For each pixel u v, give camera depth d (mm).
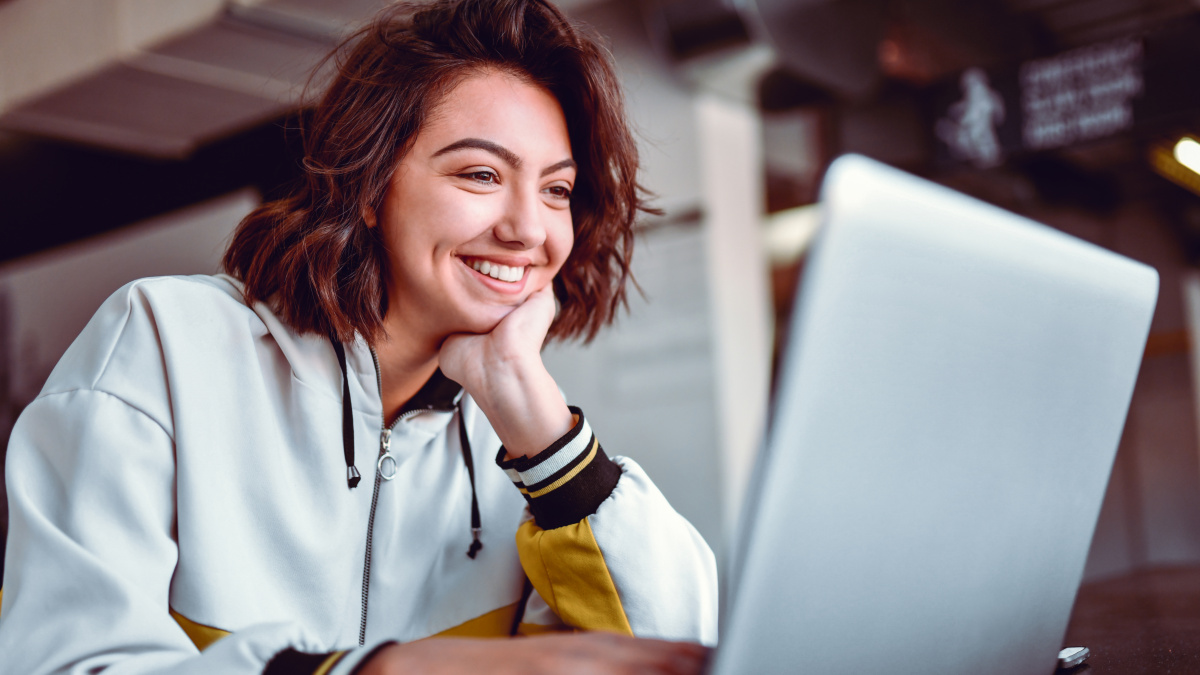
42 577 691
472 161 912
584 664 531
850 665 478
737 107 4047
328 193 934
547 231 973
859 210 389
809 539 428
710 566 932
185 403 816
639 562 865
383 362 993
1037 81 3420
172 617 753
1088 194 5789
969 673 580
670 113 3727
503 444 914
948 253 438
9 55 3316
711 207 3832
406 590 980
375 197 920
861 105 3869
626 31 3459
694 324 3869
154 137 3617
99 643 652
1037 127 3418
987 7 4301
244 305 928
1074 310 547
